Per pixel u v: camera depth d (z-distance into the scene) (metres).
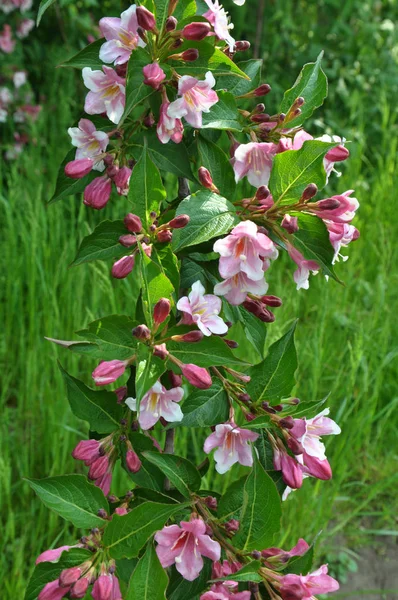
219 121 0.47
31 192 1.52
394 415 1.24
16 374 1.27
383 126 1.76
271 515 0.45
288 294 1.32
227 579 0.43
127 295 1.22
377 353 1.23
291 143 0.47
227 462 0.49
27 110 1.72
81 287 1.21
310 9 2.06
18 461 1.05
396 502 1.16
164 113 0.45
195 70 0.46
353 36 1.92
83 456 0.49
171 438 0.56
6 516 1.03
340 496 1.13
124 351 0.45
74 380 0.50
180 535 0.46
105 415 0.50
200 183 0.47
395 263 1.45
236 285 0.46
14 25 1.77
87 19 1.76
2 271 1.38
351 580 1.05
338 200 0.45
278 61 1.90
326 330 1.26
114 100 0.46
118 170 0.48
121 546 0.44
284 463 0.48
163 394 0.45
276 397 0.49
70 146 1.65
